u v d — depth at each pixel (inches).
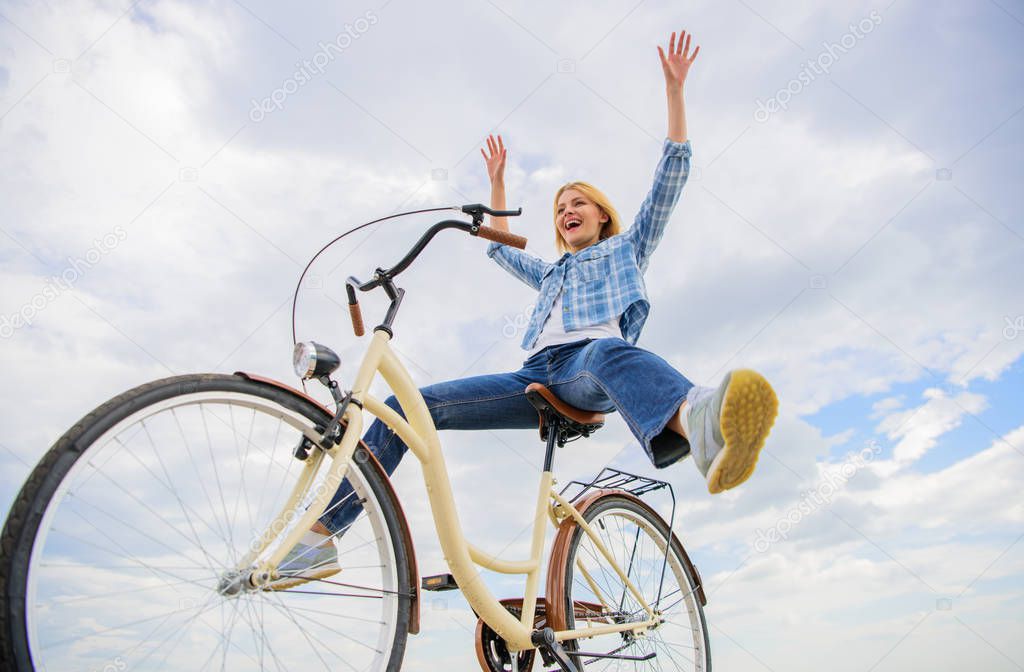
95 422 43.6
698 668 88.2
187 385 48.6
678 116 90.2
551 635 71.7
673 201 90.3
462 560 64.9
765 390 59.0
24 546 39.4
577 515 80.9
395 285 64.5
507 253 104.7
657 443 72.5
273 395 53.1
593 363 77.0
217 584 47.9
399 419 61.1
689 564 92.1
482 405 80.9
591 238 99.7
